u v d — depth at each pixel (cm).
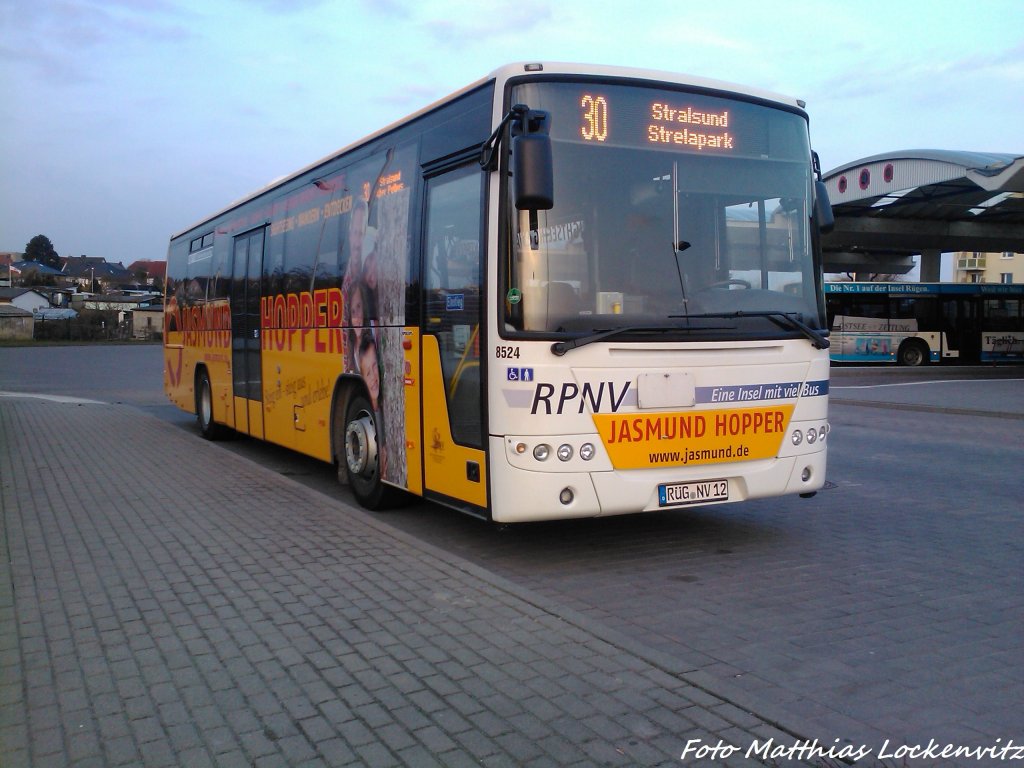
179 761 360
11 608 544
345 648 480
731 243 668
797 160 707
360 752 367
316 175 970
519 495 605
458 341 667
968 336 3722
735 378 658
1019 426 1677
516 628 511
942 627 534
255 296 1161
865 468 1151
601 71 643
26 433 1420
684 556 700
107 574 616
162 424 1591
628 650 475
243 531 742
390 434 790
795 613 561
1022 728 399
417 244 736
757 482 669
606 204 630
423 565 639
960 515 853
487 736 380
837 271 4306
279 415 1074
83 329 7912
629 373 622
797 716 401
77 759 362
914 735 390
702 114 670
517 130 594
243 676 443
